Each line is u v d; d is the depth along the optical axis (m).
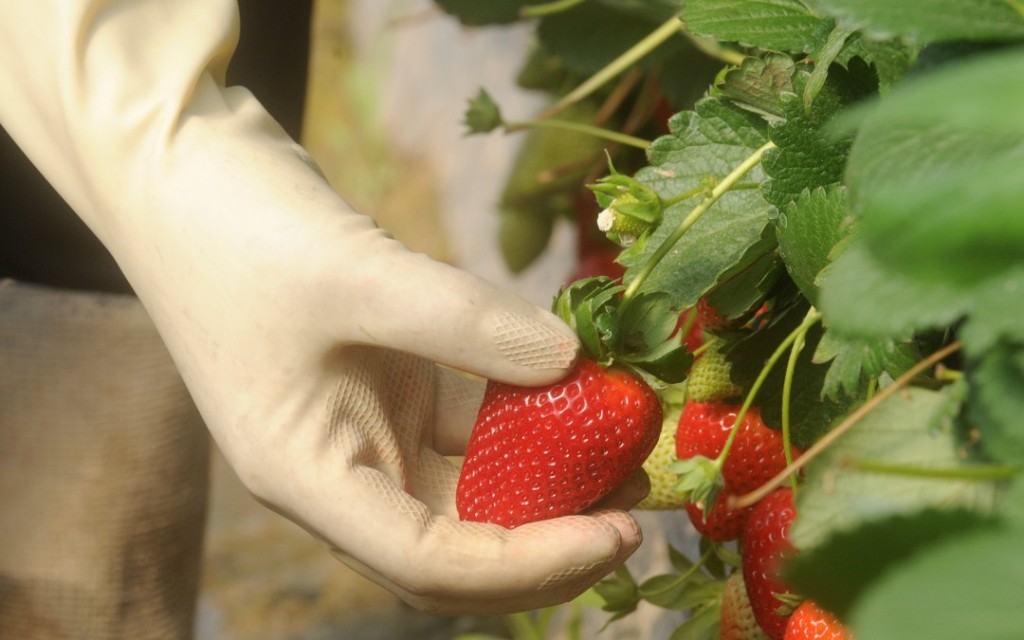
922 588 0.41
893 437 0.64
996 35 0.59
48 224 0.98
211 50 0.81
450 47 2.73
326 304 0.77
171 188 0.79
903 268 0.45
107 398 0.98
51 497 0.98
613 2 0.97
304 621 1.76
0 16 0.81
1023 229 0.42
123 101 0.79
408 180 2.88
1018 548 0.42
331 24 3.37
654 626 1.16
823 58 0.70
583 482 0.75
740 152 0.76
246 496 2.09
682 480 0.73
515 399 0.75
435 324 0.75
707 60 0.94
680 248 0.75
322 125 3.13
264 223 0.78
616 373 0.74
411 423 0.81
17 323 0.98
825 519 0.64
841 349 0.67
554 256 1.76
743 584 0.79
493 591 0.76
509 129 0.96
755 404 0.76
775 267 0.74
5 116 0.82
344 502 0.77
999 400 0.59
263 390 0.78
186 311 0.79
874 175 0.59
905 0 0.60
